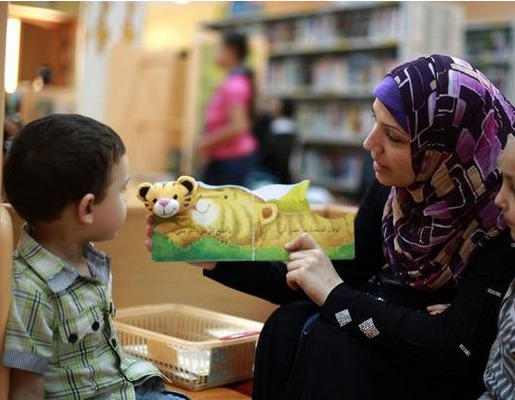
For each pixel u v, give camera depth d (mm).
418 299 1367
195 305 1881
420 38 5465
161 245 1321
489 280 1182
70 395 1110
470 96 1236
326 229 1431
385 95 1243
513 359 1078
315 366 1206
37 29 3900
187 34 10039
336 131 6512
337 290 1246
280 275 1491
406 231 1346
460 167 1250
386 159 1274
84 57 4195
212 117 4387
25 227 1167
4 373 1026
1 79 1112
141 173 4758
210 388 1529
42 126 1108
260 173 4672
